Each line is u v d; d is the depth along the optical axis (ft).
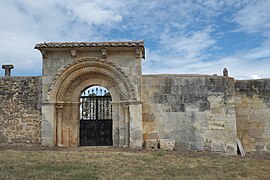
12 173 23.04
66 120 42.11
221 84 43.16
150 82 42.98
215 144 41.86
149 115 42.34
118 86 41.42
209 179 22.59
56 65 41.78
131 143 39.91
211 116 42.45
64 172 23.86
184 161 30.73
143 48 42.19
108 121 44.80
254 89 46.42
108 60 41.57
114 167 26.25
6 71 47.70
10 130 42.27
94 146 42.22
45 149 37.99
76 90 42.78
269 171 26.81
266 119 45.91
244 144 45.44
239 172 25.75
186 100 42.70
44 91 41.37
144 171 24.98
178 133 42.14
